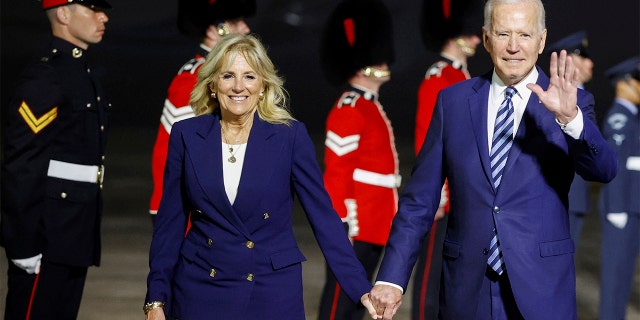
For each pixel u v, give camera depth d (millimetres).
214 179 10875
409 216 11141
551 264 10633
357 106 15969
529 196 10656
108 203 26797
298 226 24766
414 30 40719
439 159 11133
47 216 13594
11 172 13297
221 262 10867
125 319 17453
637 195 17891
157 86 43219
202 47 15570
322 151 34938
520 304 10570
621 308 17984
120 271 20578
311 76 44156
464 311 10875
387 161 16188
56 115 13602
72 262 13773
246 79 10859
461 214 10906
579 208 18000
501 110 10789
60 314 13969
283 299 10867
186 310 10961
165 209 11258
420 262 16734
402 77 40844
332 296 15836
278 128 11039
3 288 19141
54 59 13836
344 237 11117
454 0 17734
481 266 10773
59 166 13680
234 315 10820
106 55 45375
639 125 18016
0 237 13609
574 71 10148
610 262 17891
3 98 39094
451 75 17391
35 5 45094
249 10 15719
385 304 10914
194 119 11180
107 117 14281
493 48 10602
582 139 10250
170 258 11219
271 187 10906
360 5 16625
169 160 11188
